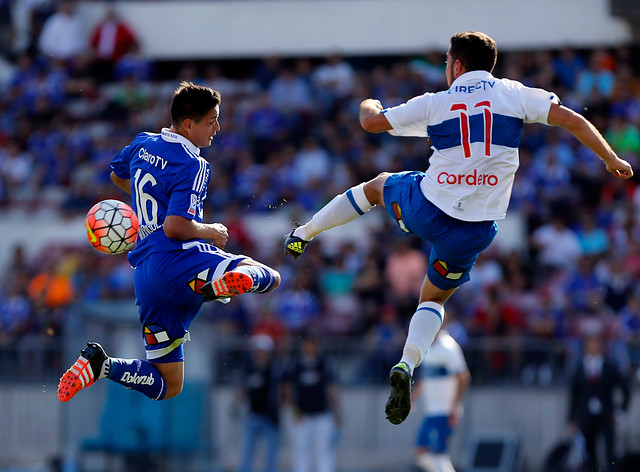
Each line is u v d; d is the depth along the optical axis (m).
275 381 43.88
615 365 42.44
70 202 60.78
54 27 70.38
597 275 48.69
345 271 51.28
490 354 45.41
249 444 43.78
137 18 71.38
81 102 67.75
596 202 56.56
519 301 48.25
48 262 55.56
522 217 55.22
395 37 68.19
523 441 44.69
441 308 19.78
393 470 45.38
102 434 43.06
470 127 18.05
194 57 71.12
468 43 18.47
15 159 65.19
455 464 45.16
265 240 55.09
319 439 43.34
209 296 18.88
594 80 61.09
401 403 18.70
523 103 18.12
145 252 19.77
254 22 70.25
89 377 19.17
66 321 46.19
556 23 65.75
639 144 59.03
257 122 62.53
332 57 64.38
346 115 61.59
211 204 57.47
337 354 46.09
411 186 18.92
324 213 20.08
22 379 46.56
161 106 66.06
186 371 43.56
